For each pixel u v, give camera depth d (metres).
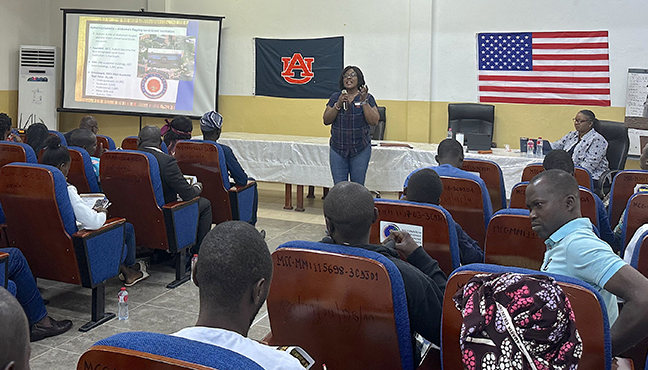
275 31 7.77
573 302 1.30
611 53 6.44
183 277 3.86
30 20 8.91
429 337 1.67
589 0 6.45
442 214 2.15
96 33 8.34
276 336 1.76
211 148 4.27
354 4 7.37
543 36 6.68
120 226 3.19
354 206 1.69
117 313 3.28
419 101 7.16
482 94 7.00
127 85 8.30
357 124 5.18
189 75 8.06
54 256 2.99
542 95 6.78
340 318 1.61
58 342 2.88
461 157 3.46
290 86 7.78
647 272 1.91
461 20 6.96
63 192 2.84
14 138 4.95
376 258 1.53
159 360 0.93
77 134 4.13
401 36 7.22
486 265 1.40
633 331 1.48
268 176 6.30
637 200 2.65
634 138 6.39
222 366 0.91
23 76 8.63
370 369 1.66
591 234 1.66
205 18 7.92
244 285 1.10
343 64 7.52
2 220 3.27
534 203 1.74
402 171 5.83
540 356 1.05
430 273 1.97
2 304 0.73
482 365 1.06
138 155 3.50
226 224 1.16
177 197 3.84
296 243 1.63
